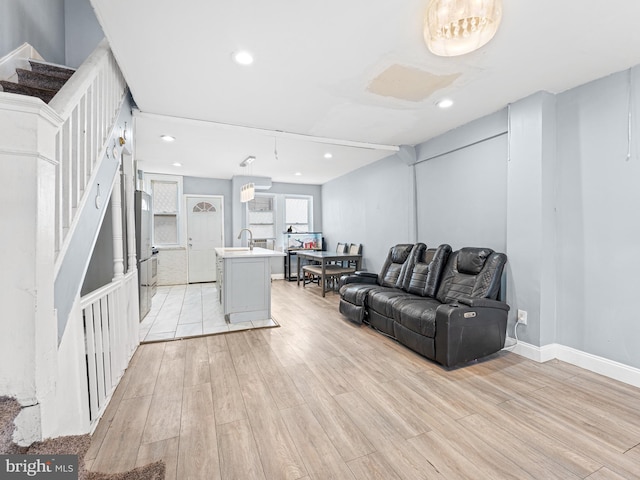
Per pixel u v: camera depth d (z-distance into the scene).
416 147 4.25
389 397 2.07
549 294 2.65
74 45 3.30
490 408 1.93
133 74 2.33
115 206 2.39
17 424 1.04
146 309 4.09
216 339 3.20
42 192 1.09
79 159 1.54
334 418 1.84
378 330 3.45
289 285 6.52
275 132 3.65
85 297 1.69
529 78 2.40
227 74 2.34
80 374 1.56
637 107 2.20
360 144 4.08
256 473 1.41
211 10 1.64
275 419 1.83
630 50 2.03
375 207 5.35
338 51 2.04
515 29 1.79
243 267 3.72
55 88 2.35
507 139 3.00
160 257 6.52
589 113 2.46
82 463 1.05
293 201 7.74
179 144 4.28
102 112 1.97
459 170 3.59
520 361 2.65
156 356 2.76
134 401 2.02
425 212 4.17
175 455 1.52
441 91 2.63
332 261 6.05
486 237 3.26
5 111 1.01
